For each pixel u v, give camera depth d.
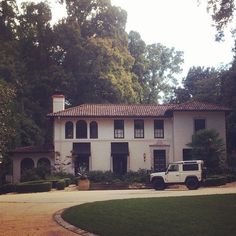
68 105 59.47
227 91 48.84
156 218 14.15
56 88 57.66
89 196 26.09
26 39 61.47
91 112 45.47
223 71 56.22
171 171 32.44
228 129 48.25
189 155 44.47
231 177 37.22
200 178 31.94
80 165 44.75
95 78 58.59
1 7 60.25
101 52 59.31
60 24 61.97
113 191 32.25
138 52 70.00
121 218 14.58
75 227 14.08
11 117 42.00
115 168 45.22
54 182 37.38
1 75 52.84
